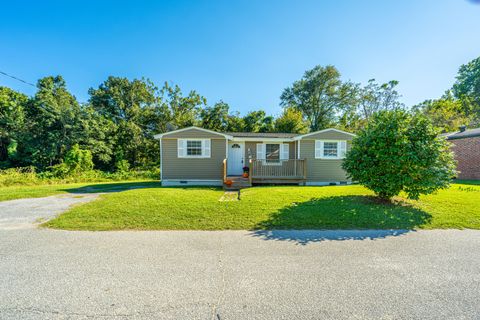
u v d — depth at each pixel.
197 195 7.97
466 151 14.26
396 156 5.96
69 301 2.28
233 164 13.60
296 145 13.01
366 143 6.66
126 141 24.06
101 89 29.69
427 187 5.81
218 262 3.18
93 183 14.14
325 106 33.53
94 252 3.54
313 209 6.00
